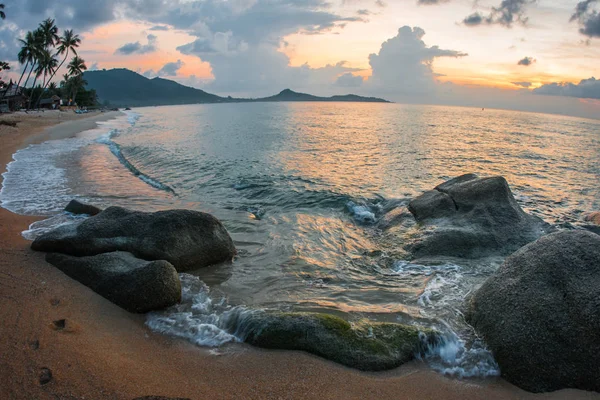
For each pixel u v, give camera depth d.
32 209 11.35
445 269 7.87
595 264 5.28
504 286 5.66
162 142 29.20
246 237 9.77
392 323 5.47
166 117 72.94
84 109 92.12
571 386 4.51
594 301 4.82
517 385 4.63
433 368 4.88
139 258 7.32
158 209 11.92
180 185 15.20
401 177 16.98
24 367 4.27
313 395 4.27
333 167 19.11
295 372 4.64
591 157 26.14
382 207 12.24
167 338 5.33
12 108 69.81
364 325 5.39
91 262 6.86
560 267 5.37
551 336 4.76
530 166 21.62
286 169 18.42
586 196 15.10
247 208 12.28
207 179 16.23
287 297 6.79
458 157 23.67
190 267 7.76
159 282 6.07
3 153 21.47
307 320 5.30
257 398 4.17
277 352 5.02
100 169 18.06
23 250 7.93
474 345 5.25
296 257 8.59
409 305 6.47
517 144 32.50
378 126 48.41
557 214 12.54
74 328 5.16
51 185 14.45
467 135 38.78
